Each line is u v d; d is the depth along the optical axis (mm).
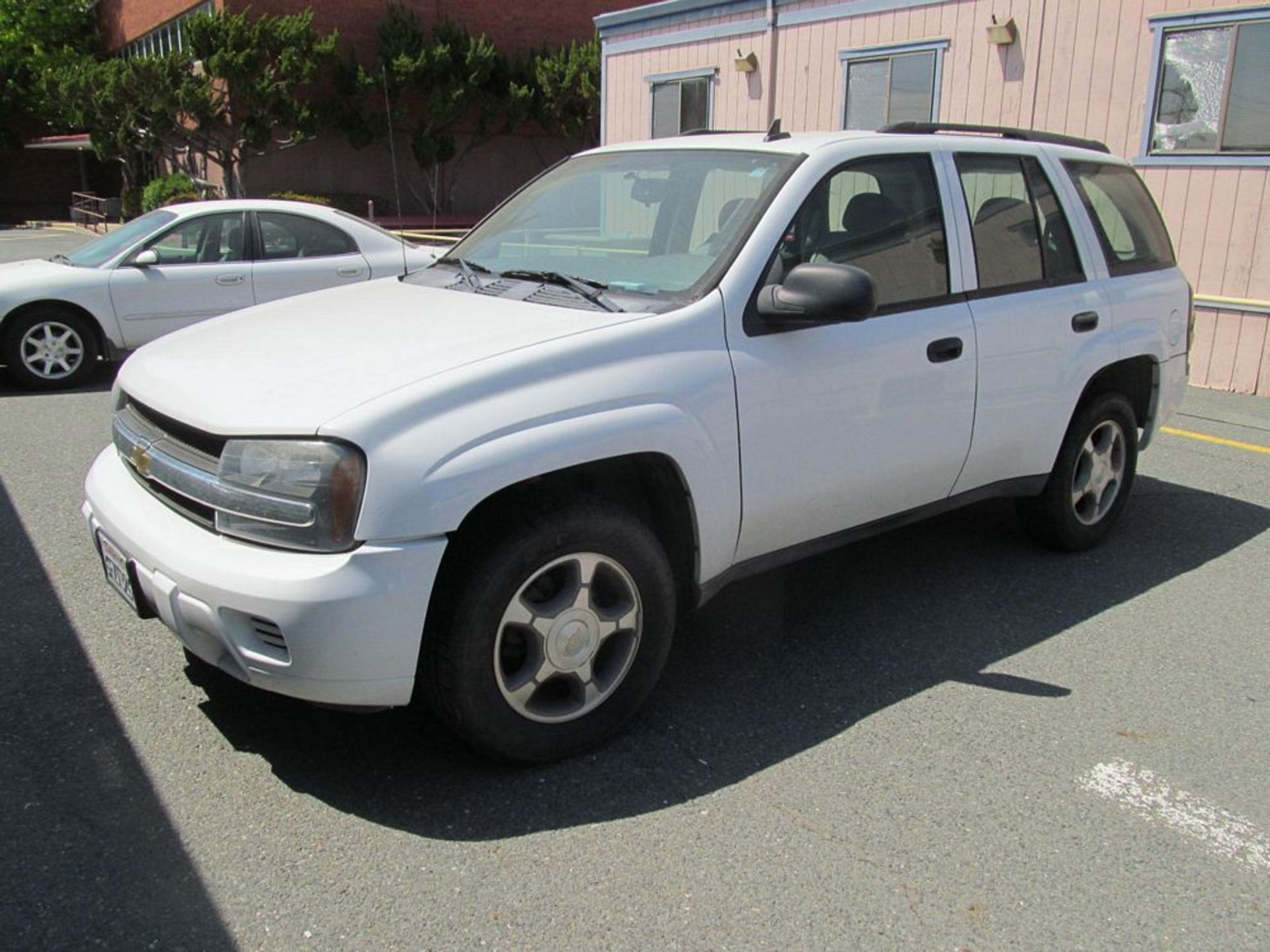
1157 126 9398
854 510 3896
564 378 3053
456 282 4039
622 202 4180
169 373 3309
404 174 31109
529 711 3135
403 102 30000
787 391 3496
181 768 3168
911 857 2838
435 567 2785
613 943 2494
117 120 28062
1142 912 2648
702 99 13977
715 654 4008
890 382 3805
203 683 3674
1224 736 3492
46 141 34781
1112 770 3275
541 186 4617
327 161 29766
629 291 3539
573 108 31266
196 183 28922
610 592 3275
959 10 10711
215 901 2602
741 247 3521
